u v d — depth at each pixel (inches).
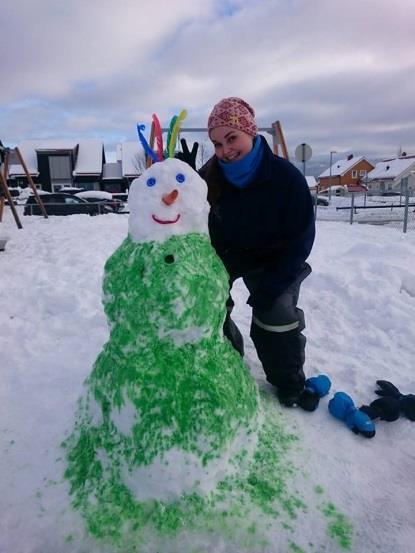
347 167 2507.4
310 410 101.7
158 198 78.3
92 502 75.6
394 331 150.1
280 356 100.8
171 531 71.1
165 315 73.8
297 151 555.2
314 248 336.8
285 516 74.5
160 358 75.6
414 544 70.7
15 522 74.1
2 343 143.8
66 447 88.1
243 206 94.9
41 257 299.7
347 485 81.4
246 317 170.9
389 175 2148.1
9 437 94.9
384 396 107.7
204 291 76.0
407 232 471.5
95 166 1809.8
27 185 1780.3
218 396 75.4
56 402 106.9
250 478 79.5
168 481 72.3
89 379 86.5
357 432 94.5
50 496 78.1
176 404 73.8
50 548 70.0
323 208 943.7
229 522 72.5
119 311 76.9
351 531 72.8
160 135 90.4
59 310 174.1
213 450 74.1
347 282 190.9
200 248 79.9
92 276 222.1
